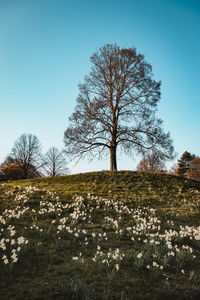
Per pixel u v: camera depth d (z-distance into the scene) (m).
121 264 4.36
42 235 5.91
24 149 38.12
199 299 3.25
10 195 10.61
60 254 4.83
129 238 6.28
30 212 8.17
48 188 12.84
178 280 3.81
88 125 20.41
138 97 21.70
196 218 8.70
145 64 21.95
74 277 3.73
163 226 7.63
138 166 40.91
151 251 5.15
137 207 10.02
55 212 8.29
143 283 3.65
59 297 3.16
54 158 42.00
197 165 47.78
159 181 15.55
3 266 4.01
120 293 3.29
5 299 3.07
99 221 7.89
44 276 3.77
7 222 6.91
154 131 19.91
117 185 14.18
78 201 9.75
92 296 3.20
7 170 34.78
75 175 17.30
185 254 4.82
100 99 21.64
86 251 5.07
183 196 12.49
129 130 20.80
